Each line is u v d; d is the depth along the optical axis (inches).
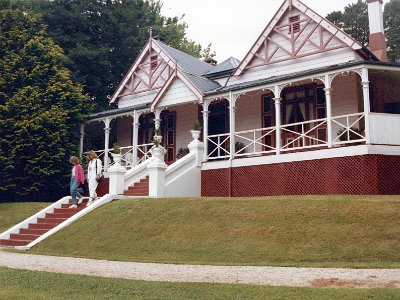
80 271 374.9
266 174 689.6
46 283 321.4
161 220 530.6
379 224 433.1
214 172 749.3
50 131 903.1
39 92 927.7
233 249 436.1
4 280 335.0
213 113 907.4
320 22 761.0
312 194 639.1
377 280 310.2
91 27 1402.6
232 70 907.4
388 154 605.0
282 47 799.7
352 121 733.3
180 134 954.1
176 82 845.2
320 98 768.3
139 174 784.9
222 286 295.7
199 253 439.5
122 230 527.8
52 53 986.7
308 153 651.5
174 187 711.1
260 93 835.4
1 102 914.1
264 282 313.6
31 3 1318.9
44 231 610.9
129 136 1062.4
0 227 697.6
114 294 284.0
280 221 471.5
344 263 376.5
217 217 509.7
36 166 880.9
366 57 754.8
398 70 636.1
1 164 861.8
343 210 467.5
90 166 667.4
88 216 596.4
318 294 268.7
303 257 401.1
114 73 1457.9
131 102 1056.8
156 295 277.7
